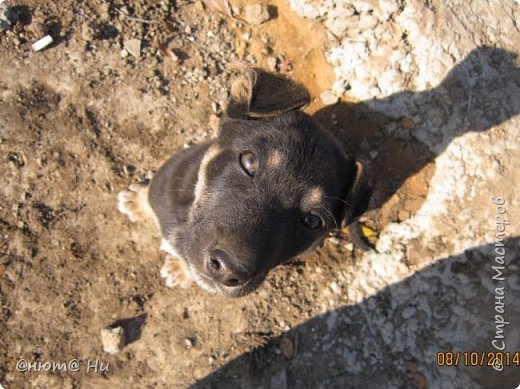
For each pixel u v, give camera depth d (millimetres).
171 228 398
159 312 450
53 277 441
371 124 489
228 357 447
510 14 499
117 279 449
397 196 481
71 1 478
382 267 469
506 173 466
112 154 468
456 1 490
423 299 458
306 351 454
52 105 464
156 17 492
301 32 499
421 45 476
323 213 354
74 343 435
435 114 477
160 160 476
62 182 456
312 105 495
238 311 458
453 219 466
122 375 435
